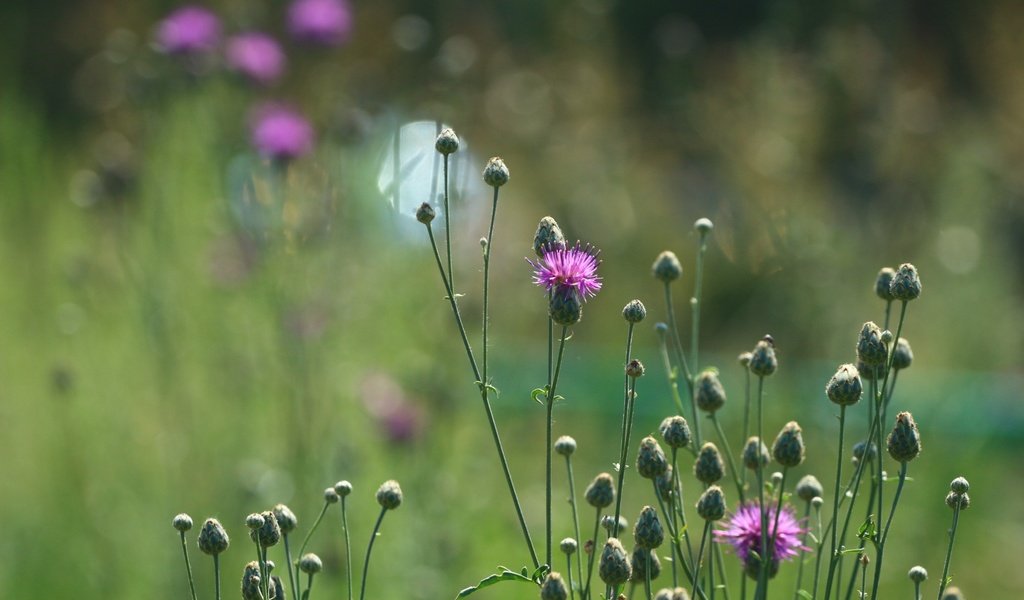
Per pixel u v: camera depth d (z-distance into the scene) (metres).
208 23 8.82
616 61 16.30
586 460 10.74
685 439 3.56
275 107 8.47
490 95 15.46
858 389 3.43
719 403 3.88
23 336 9.29
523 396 11.41
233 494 7.75
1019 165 14.95
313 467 7.50
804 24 13.13
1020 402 11.30
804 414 10.20
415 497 7.81
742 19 23.27
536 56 16.06
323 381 8.08
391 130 8.98
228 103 8.74
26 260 10.04
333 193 8.23
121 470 8.23
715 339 14.38
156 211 8.32
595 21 15.78
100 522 7.95
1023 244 14.28
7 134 10.51
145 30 12.68
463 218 7.93
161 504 7.84
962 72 16.11
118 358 8.69
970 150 12.60
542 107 15.67
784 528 3.76
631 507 9.47
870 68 12.45
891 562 9.04
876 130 12.38
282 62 8.93
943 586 3.58
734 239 14.16
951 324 11.98
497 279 12.75
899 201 12.47
